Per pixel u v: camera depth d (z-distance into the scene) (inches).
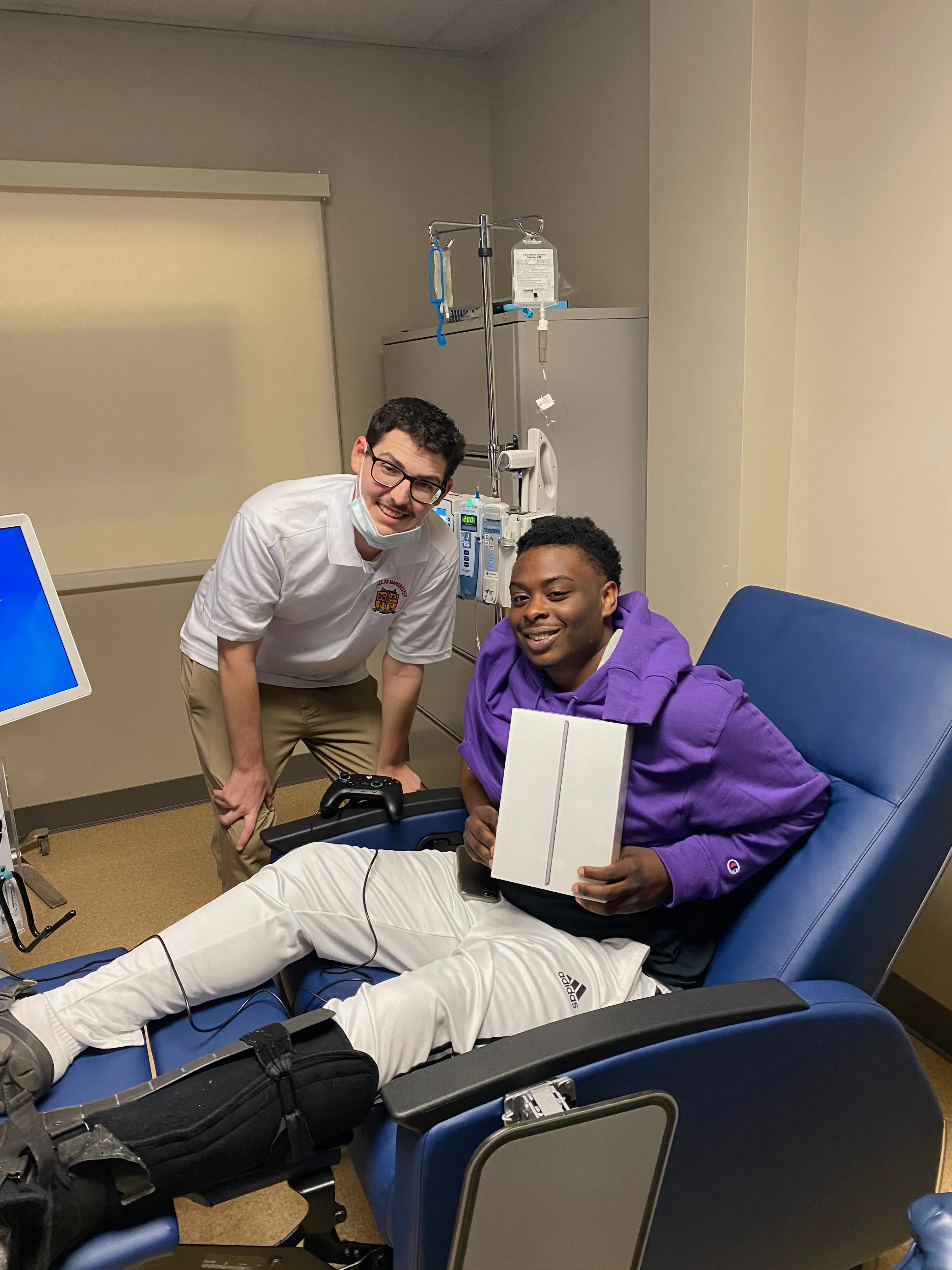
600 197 102.3
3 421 104.4
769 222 74.6
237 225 110.5
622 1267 40.9
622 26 94.2
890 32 65.7
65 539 110.0
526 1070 36.8
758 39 70.6
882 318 69.8
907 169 66.0
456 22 109.0
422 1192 36.5
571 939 53.0
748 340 76.0
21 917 61.2
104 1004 48.2
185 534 116.1
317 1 100.1
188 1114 39.8
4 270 101.2
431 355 103.5
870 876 45.7
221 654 69.5
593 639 53.4
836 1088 43.5
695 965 52.7
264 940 52.7
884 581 72.9
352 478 70.0
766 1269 45.6
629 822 51.9
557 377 86.7
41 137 102.7
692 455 84.3
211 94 108.7
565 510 90.4
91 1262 37.2
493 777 57.6
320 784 127.4
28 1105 40.1
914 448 68.7
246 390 115.4
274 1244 56.0
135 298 107.5
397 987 46.7
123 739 116.8
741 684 51.7
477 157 124.5
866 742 48.9
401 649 75.2
